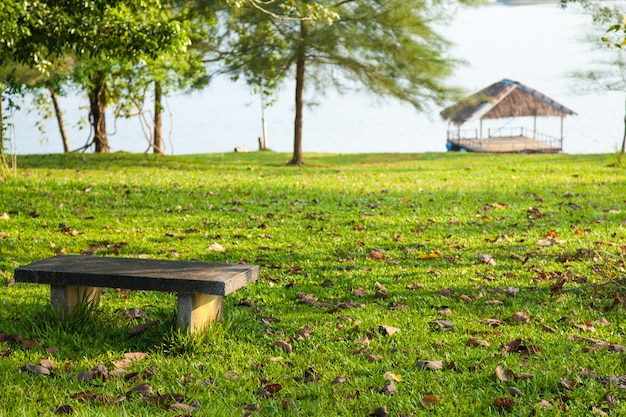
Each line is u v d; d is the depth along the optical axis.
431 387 4.30
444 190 14.00
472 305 6.16
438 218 10.80
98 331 5.24
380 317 5.84
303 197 13.09
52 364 4.62
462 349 4.97
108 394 4.12
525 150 44.25
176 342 4.91
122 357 4.81
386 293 6.59
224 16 22.23
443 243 8.98
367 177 17.30
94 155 22.77
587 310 5.92
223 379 4.45
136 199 12.35
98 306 5.59
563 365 4.56
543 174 17.34
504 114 46.62
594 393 4.08
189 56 24.00
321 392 4.25
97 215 10.98
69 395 4.12
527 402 4.04
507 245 8.72
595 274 7.02
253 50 23.22
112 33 12.73
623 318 5.66
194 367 4.60
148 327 5.28
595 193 13.25
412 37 22.56
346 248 8.77
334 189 14.15
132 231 9.82
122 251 8.61
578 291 6.50
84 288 5.42
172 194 12.97
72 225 10.14
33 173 16.03
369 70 23.58
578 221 10.30
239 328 5.45
